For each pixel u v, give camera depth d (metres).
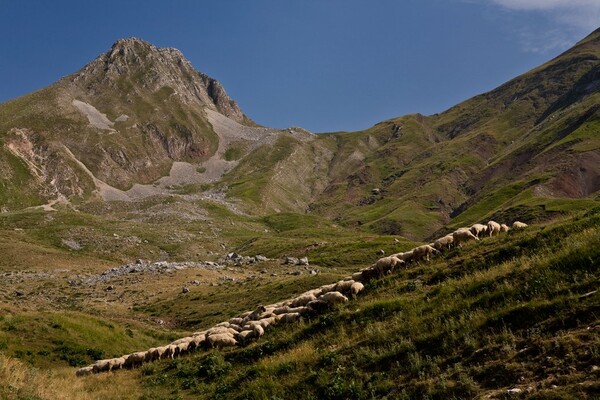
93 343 31.44
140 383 22.14
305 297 25.41
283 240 133.00
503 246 21.12
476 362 12.95
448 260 22.62
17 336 29.25
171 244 130.75
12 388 16.59
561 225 20.56
